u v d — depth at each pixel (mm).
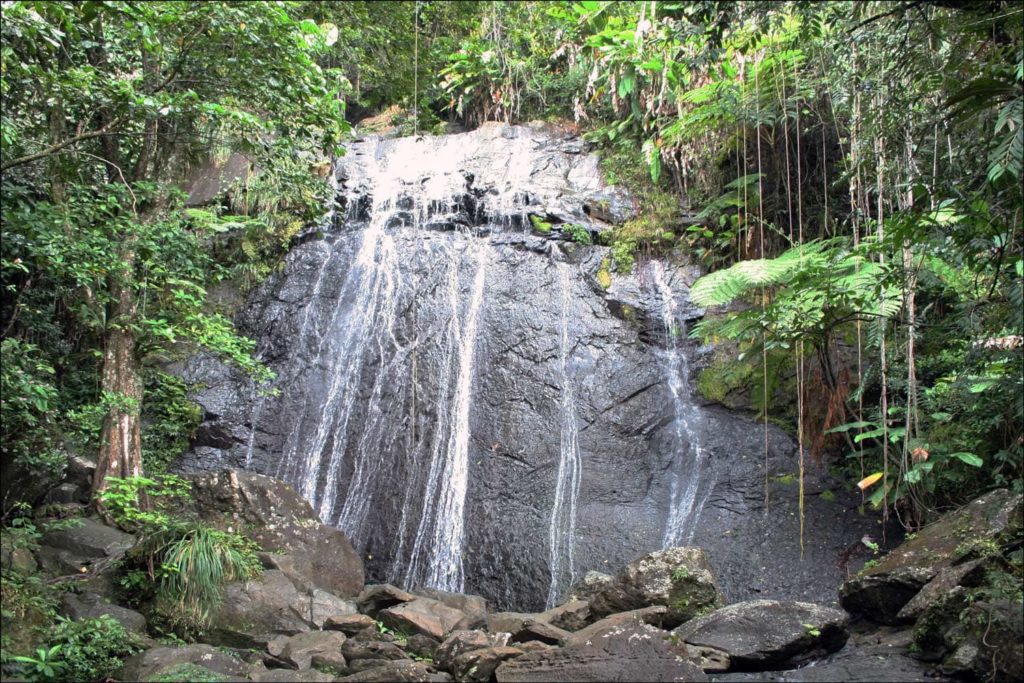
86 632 7074
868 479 9555
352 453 12219
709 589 8227
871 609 8242
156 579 8094
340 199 15766
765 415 10922
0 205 8531
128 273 9461
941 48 7680
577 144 16172
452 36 18312
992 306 8008
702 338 12641
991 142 6406
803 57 11414
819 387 11586
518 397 12250
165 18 9008
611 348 12664
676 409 12203
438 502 11414
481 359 12742
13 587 7246
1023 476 8875
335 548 9438
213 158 15227
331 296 13969
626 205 14594
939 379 10461
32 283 10625
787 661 7219
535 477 11438
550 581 10172
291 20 9672
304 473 12117
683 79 13594
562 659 6746
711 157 14172
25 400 8031
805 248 10664
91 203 9352
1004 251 6832
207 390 12859
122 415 9539
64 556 8344
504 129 16906
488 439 11891
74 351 11820
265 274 14562
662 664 6527
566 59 17891
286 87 9750
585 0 15008
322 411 12750
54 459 9039
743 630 7359
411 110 19375
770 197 13766
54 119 9398
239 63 9578
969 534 8023
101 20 9477
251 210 14820
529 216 14586
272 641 7750
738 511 10711
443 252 14078
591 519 10820
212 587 7984
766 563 9914
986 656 6348
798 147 12102
